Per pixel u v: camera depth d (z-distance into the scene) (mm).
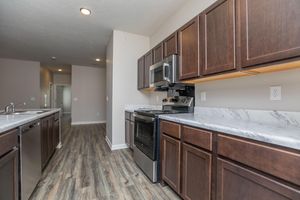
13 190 1353
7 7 2666
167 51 2457
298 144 792
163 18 3064
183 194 1630
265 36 1182
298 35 1005
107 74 4363
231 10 1439
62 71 8922
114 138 3576
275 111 1419
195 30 1868
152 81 2783
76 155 3174
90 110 7441
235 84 1819
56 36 3896
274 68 1304
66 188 1992
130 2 2561
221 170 1220
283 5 1075
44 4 2592
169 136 1901
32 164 1790
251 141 1021
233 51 1427
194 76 1889
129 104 3715
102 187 2018
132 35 3732
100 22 3207
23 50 4992
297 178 804
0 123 1328
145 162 2344
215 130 1279
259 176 967
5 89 6055
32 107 6309
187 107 2471
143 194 1871
